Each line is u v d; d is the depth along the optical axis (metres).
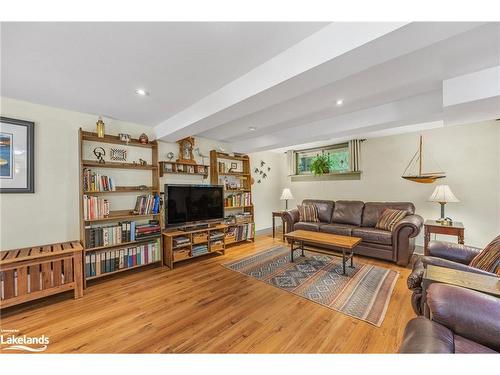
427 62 1.72
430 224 3.17
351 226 3.99
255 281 2.70
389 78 1.99
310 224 4.25
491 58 1.67
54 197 2.62
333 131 3.15
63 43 1.46
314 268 3.09
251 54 1.64
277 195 6.20
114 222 3.09
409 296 2.29
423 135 3.88
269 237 5.11
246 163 4.95
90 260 2.62
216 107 2.25
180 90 2.23
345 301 2.20
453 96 1.95
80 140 2.61
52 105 2.59
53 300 2.28
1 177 2.29
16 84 2.05
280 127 3.72
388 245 3.31
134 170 3.31
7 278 1.98
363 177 4.60
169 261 3.21
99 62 1.71
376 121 2.73
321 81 1.62
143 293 2.43
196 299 2.28
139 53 1.60
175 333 1.74
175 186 3.43
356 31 1.22
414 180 3.50
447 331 1.04
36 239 2.50
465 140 3.50
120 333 1.75
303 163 5.75
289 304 2.16
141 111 2.83
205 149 4.38
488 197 3.32
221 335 1.71
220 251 3.87
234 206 4.53
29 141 2.44
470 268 1.63
